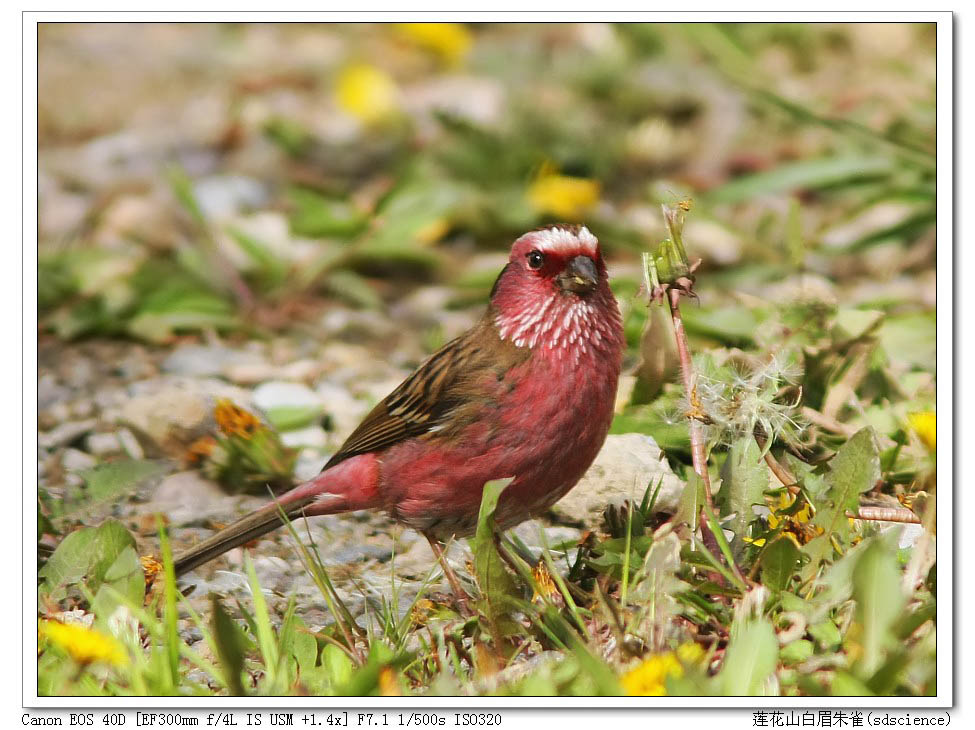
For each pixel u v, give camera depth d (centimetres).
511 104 1870
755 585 688
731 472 734
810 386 973
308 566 836
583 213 1596
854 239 1520
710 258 1488
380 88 1895
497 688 645
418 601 809
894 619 634
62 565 784
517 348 811
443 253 1605
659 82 1959
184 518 1009
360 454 873
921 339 1109
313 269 1494
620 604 697
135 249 1585
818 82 1900
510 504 836
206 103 2142
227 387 1181
